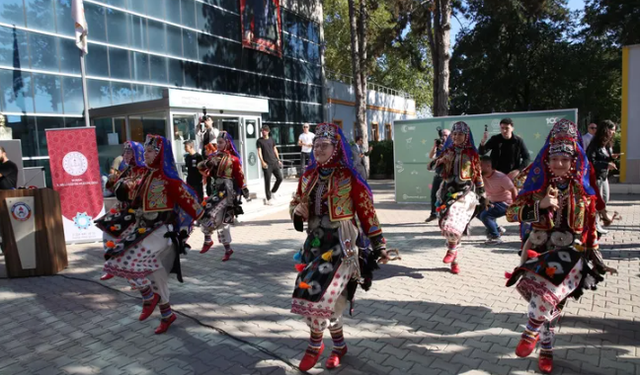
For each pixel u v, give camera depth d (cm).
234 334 403
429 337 382
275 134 2228
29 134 1179
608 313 414
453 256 552
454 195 552
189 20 1705
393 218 977
